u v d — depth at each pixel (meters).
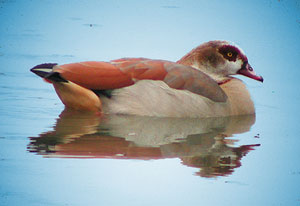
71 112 13.59
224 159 10.98
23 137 11.63
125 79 13.19
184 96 13.30
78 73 12.96
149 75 13.28
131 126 12.64
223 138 12.26
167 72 13.40
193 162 10.76
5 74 16.30
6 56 17.67
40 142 11.34
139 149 11.20
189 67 13.84
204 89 13.56
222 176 10.30
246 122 13.70
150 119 13.16
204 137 12.23
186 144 11.67
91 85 13.01
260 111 14.84
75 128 12.33
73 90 13.01
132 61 13.54
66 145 11.27
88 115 13.38
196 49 14.84
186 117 13.35
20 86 15.55
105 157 10.70
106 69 13.15
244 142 12.05
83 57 17.86
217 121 13.60
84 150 11.00
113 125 12.64
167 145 11.54
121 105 13.21
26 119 12.94
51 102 14.52
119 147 11.22
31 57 17.69
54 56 17.89
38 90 15.38
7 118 12.99
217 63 14.68
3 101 14.41
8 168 10.17
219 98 13.79
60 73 12.78
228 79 14.75
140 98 13.16
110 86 13.10
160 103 13.16
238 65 14.73
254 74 14.84
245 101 14.44
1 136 11.66
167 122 13.15
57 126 12.42
